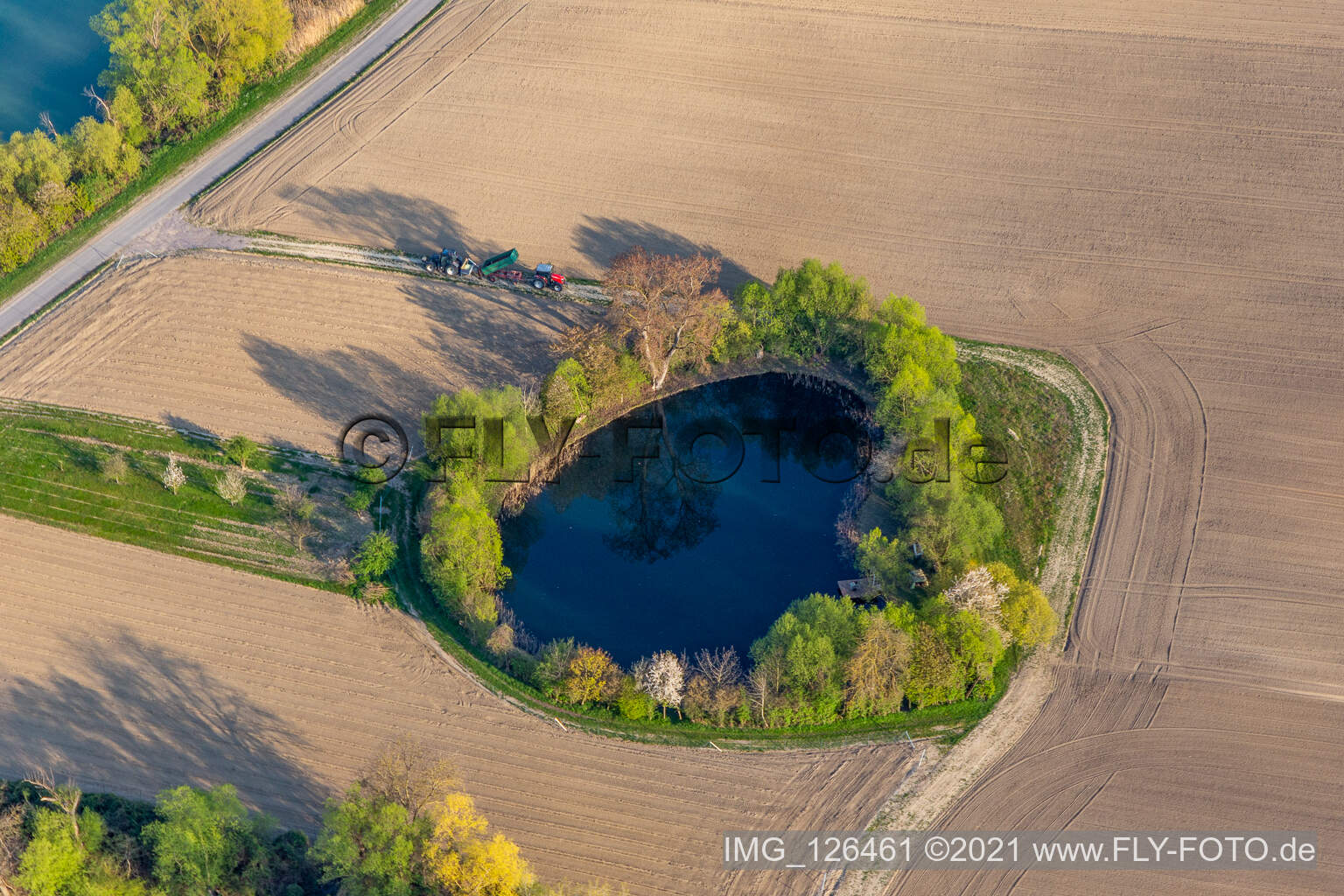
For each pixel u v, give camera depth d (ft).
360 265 331.57
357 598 268.62
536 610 272.72
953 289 326.24
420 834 215.31
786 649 247.91
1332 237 330.13
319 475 289.94
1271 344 312.29
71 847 214.90
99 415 299.38
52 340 314.96
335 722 249.14
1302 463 291.58
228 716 249.14
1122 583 272.51
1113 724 250.16
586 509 296.71
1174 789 240.73
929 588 266.98
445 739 246.88
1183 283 324.39
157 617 264.52
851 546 282.15
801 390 311.88
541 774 242.58
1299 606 267.80
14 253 329.72
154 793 237.45
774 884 228.02
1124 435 297.74
